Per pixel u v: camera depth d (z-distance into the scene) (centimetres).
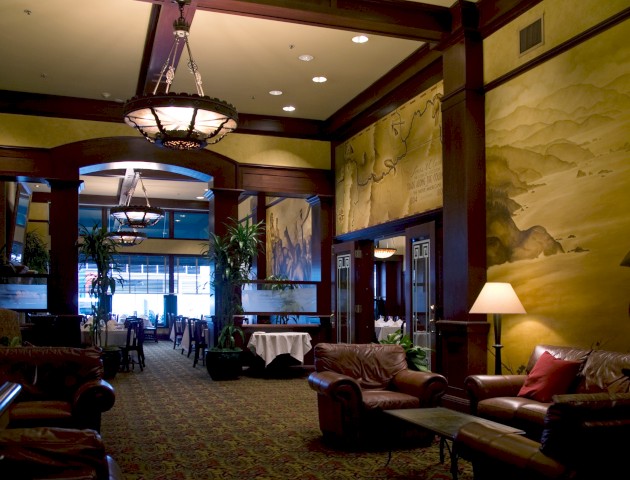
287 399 810
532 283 622
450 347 705
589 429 276
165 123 629
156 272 2033
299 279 1438
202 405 764
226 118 638
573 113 579
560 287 588
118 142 1039
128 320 1168
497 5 675
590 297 554
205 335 1211
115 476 277
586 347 555
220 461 505
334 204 1151
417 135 871
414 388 561
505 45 672
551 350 566
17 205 1299
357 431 533
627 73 524
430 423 438
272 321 1212
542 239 611
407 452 536
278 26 752
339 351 604
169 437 590
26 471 244
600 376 492
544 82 616
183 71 895
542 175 614
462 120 701
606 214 540
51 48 815
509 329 654
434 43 739
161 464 496
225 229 1095
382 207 968
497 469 312
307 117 1133
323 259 1142
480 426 333
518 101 650
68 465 252
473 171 692
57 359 543
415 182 873
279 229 1612
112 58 852
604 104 546
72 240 1009
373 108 992
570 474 277
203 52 825
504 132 669
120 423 655
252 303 1101
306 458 514
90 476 246
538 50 624
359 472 473
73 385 536
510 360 651
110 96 1006
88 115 1021
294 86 966
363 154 1040
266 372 1055
